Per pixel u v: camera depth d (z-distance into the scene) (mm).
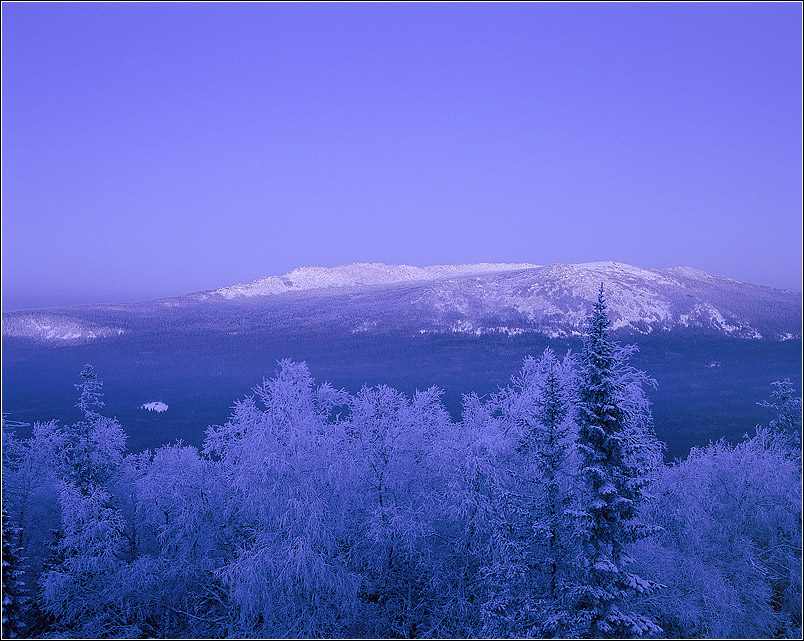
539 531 16750
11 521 22594
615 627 14938
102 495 21969
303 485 20141
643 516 19625
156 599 22188
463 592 19938
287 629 19328
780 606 22438
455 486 19422
